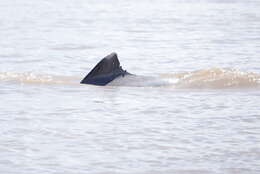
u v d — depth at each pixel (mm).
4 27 145000
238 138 38750
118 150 36156
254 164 33156
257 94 54812
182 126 42344
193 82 60406
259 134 39750
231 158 34312
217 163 33438
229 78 60594
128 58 91062
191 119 44688
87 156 34844
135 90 57906
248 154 35062
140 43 113938
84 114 46656
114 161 33875
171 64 83312
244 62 82938
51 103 51219
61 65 81125
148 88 59094
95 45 110812
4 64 80500
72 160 34031
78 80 64312
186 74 63812
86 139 38719
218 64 81750
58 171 32031
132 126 42438
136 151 35938
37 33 132000
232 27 144625
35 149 36219
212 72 62656
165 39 120375
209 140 38344
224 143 37531
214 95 54625
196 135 39656
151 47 106438
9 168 32500
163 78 62156
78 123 43406
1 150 35938
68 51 99875
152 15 191125
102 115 46312
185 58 89438
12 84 61031
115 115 46281
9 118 45062
